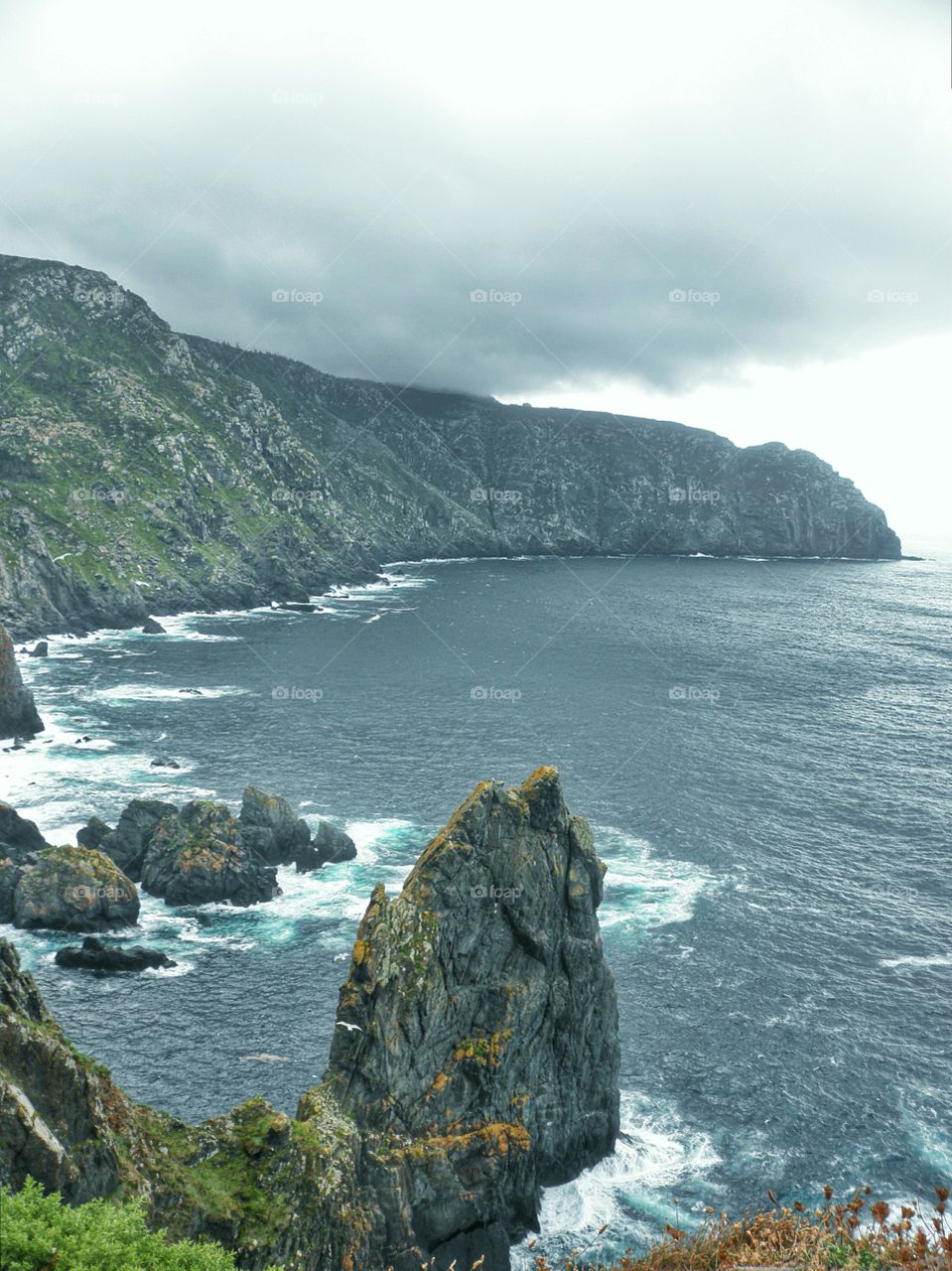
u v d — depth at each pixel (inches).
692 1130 2121.1
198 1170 1289.4
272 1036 2402.8
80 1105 1092.5
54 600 7273.6
